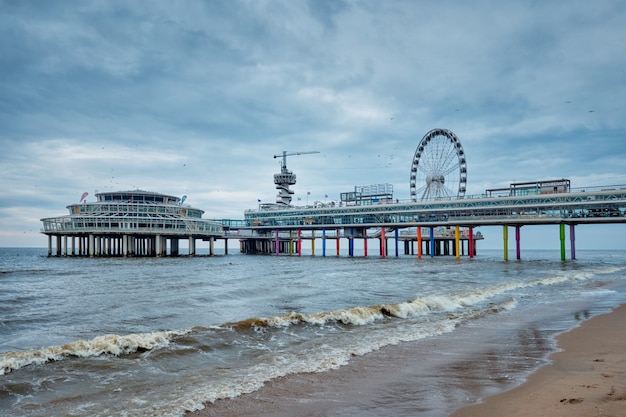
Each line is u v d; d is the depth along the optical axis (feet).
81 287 146.00
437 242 488.44
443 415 35.68
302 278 176.14
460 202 345.31
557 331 69.62
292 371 48.93
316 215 453.17
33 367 49.03
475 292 116.98
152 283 156.97
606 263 300.81
